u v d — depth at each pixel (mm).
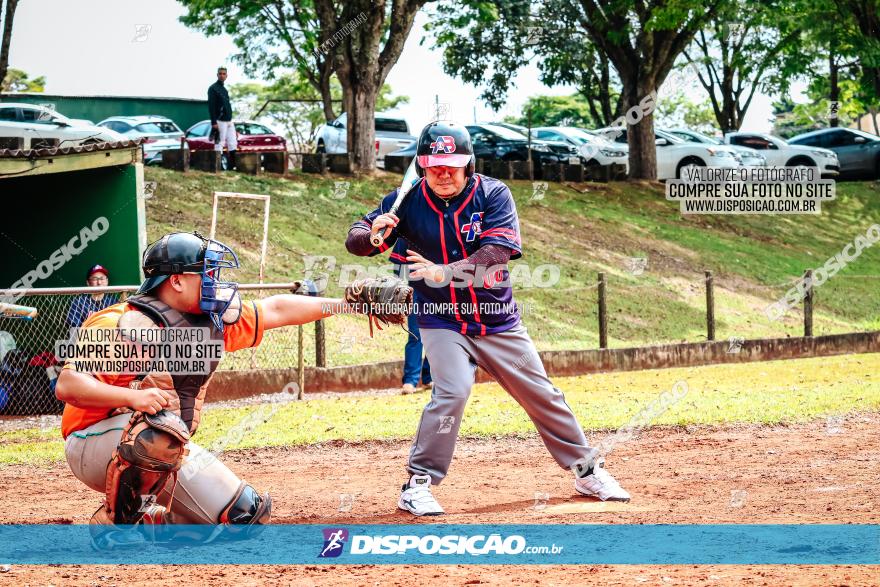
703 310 19766
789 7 27609
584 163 29656
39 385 11297
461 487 6641
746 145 30766
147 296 4660
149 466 4461
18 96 33688
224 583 4102
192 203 19406
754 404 10258
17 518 5719
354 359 13781
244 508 4859
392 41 25281
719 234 25203
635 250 22844
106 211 12719
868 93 33062
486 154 29141
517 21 33312
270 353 13312
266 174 22859
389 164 25625
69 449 4707
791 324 19859
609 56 29047
